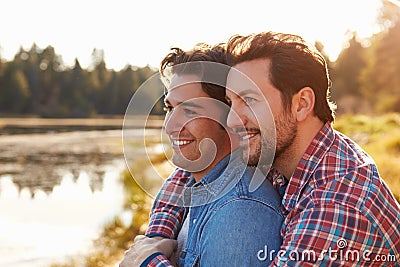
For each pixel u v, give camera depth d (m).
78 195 14.26
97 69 74.75
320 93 1.80
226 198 1.69
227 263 1.63
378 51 41.28
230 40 1.82
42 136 40.47
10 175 19.91
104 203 12.37
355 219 1.62
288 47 1.77
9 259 8.12
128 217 9.22
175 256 1.92
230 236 1.64
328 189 1.66
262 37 1.80
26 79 75.00
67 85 75.38
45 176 19.56
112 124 59.34
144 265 1.84
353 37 52.66
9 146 32.19
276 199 1.78
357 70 50.03
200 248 1.71
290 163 1.82
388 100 38.22
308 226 1.63
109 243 8.20
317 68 1.80
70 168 22.02
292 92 1.77
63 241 9.04
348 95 48.28
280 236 1.69
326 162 1.72
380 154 11.21
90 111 72.94
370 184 1.68
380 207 1.67
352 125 21.25
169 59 1.77
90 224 10.16
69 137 39.41
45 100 74.88
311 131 1.80
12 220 11.34
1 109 72.31
